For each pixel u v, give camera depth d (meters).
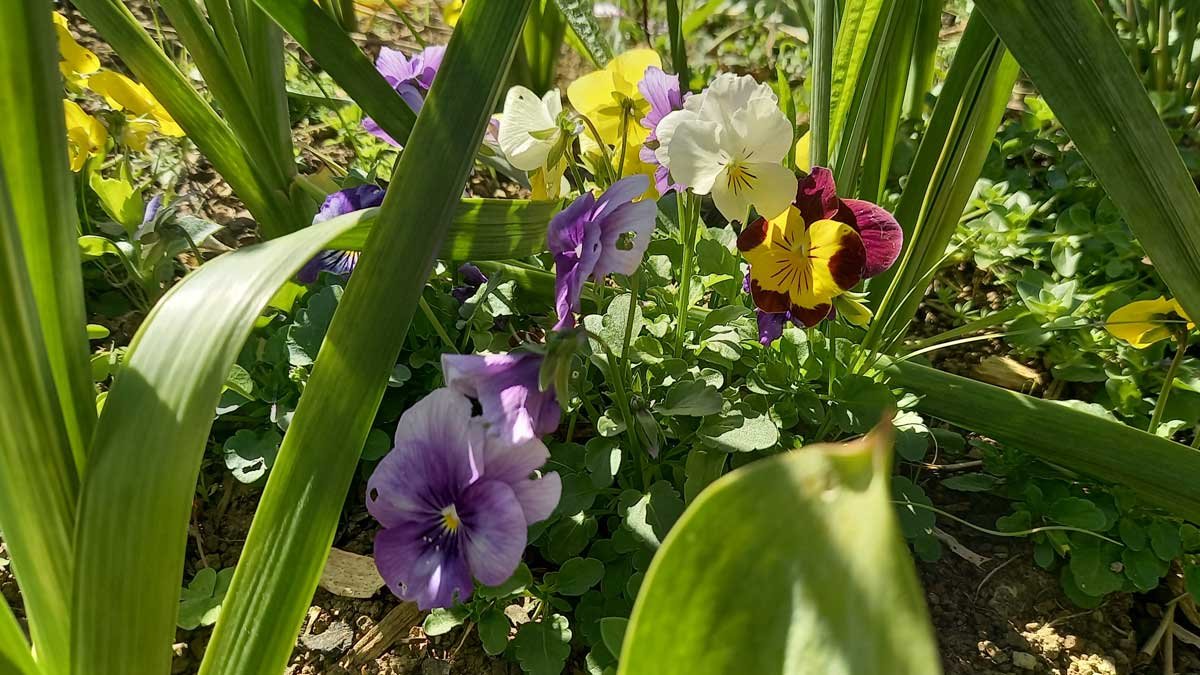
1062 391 0.32
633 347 0.25
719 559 0.10
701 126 0.22
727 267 0.28
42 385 0.15
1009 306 0.34
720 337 0.26
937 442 0.29
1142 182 0.19
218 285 0.16
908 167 0.38
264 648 0.16
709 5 0.43
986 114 0.25
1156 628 0.26
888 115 0.29
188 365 0.15
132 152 0.37
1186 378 0.29
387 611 0.25
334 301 0.26
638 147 0.27
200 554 0.26
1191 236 0.20
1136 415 0.30
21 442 0.15
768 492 0.10
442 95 0.18
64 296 0.16
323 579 0.25
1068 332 0.32
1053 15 0.18
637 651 0.10
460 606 0.23
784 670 0.10
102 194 0.29
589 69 0.47
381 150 0.38
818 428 0.28
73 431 0.17
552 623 0.23
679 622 0.10
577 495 0.24
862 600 0.09
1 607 0.15
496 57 0.19
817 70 0.27
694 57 0.48
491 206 0.23
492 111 0.19
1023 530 0.27
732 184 0.23
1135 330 0.27
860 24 0.27
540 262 0.31
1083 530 0.25
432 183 0.18
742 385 0.28
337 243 0.20
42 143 0.14
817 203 0.24
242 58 0.28
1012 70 0.24
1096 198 0.36
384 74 0.30
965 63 0.27
